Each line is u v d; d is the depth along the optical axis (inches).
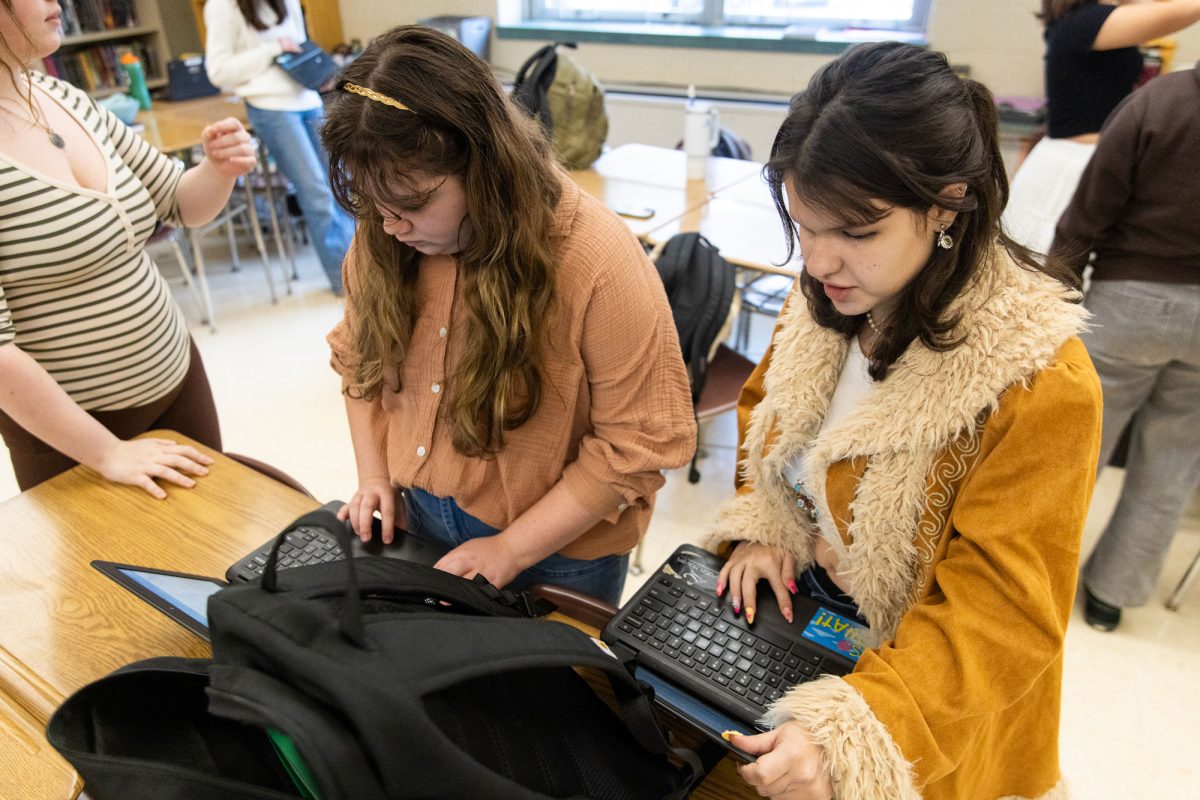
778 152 26.9
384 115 29.4
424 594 29.8
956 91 25.0
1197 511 96.9
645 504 44.7
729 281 79.3
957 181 24.9
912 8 147.7
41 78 48.8
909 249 26.5
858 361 34.2
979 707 28.6
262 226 174.6
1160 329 64.9
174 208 58.3
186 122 139.8
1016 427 27.5
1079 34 84.0
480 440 38.3
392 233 33.7
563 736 27.9
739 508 40.1
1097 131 88.4
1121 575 77.8
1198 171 58.8
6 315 43.9
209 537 43.3
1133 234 64.6
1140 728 71.1
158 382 57.0
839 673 33.1
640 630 35.4
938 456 30.3
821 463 33.9
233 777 25.5
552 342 36.4
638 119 167.2
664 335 37.4
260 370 126.3
